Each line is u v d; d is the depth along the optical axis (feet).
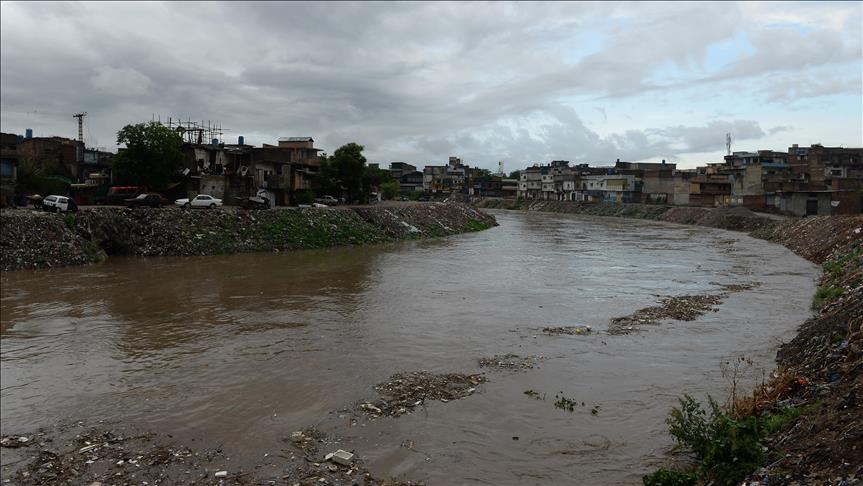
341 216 196.13
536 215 405.59
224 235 156.76
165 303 91.81
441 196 533.55
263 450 42.22
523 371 58.65
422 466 39.42
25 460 41.57
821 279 108.37
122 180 190.80
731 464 32.68
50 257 124.06
